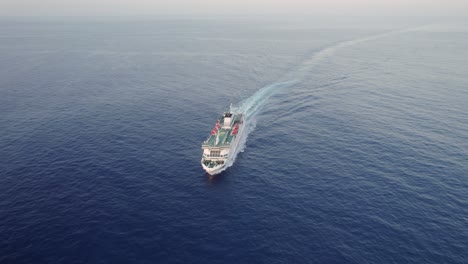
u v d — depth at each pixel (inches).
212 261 2650.1
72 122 5251.0
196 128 5103.3
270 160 4168.3
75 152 4306.1
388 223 3016.7
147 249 2755.9
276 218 3129.9
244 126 5064.0
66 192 3476.9
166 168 3993.6
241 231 2972.4
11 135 4746.6
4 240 2812.5
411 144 4394.7
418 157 4072.3
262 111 5757.9
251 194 3506.4
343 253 2706.7
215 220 3115.2
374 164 3961.6
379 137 4618.6
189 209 3267.7
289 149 4419.3
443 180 3609.7
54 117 5433.1
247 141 4682.6
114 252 2716.5
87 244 2792.8
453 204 3243.1
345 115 5442.9
